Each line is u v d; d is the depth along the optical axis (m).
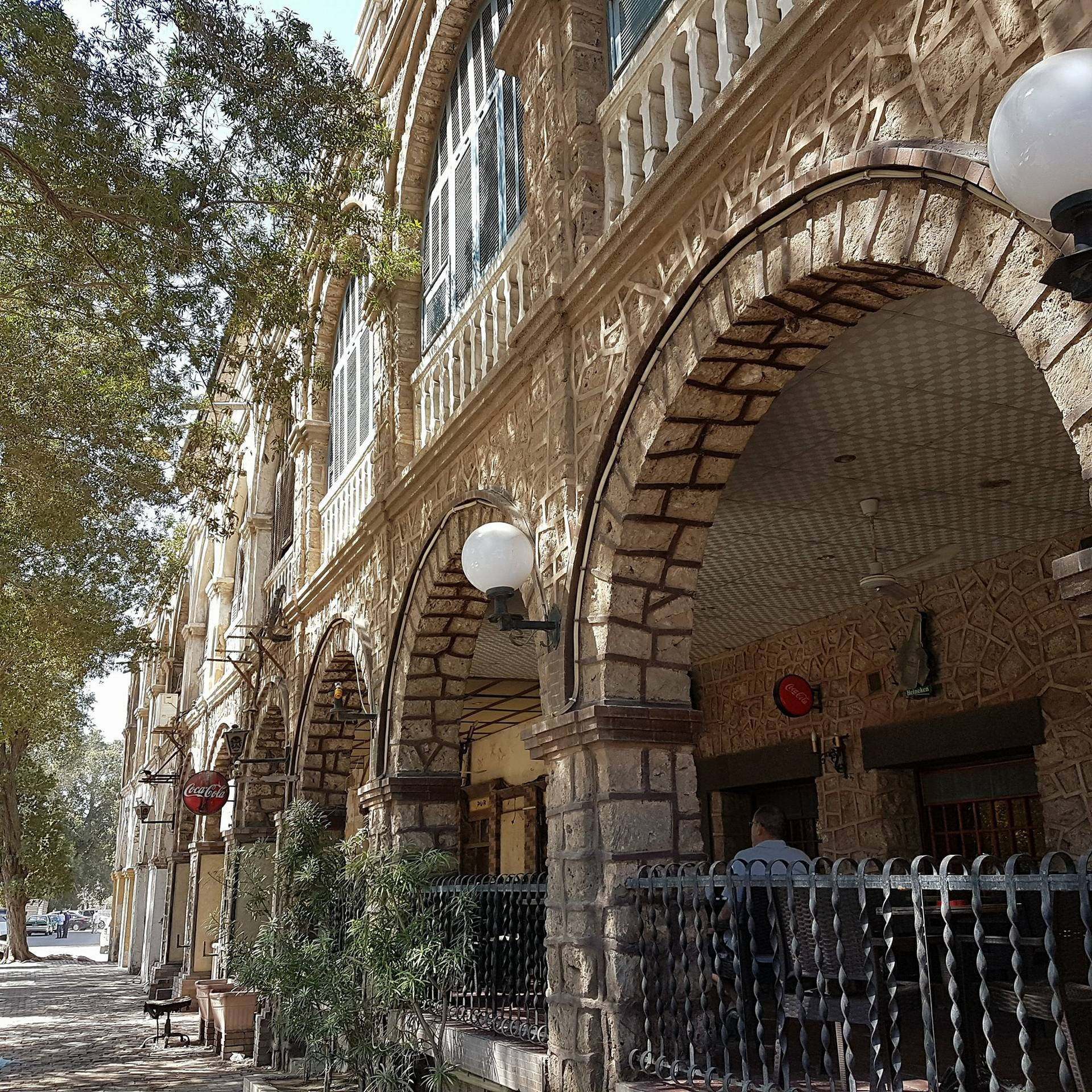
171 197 7.92
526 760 15.77
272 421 16.47
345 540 11.06
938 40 3.69
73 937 70.19
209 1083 11.43
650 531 5.55
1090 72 2.46
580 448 6.01
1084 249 2.51
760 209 4.41
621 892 5.22
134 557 12.99
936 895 5.71
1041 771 8.25
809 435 6.54
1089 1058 3.56
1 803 37.34
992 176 3.10
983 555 8.91
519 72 7.61
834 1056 5.44
